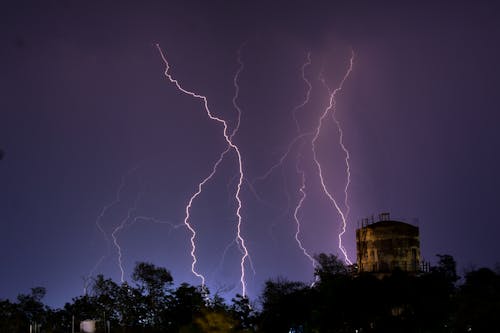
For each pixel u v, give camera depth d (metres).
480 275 56.16
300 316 59.25
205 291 62.22
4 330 62.09
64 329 63.66
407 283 54.84
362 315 54.66
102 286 63.16
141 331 60.94
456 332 50.53
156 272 62.34
